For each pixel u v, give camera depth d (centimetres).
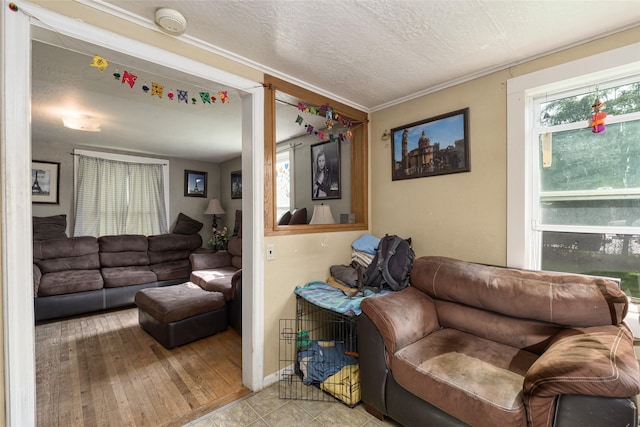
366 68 208
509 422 117
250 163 204
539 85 189
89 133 380
